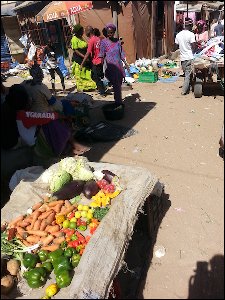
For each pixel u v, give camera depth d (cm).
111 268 308
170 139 644
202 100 820
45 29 1434
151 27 1335
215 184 493
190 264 368
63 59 1336
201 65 781
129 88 984
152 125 714
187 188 492
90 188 416
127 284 355
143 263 376
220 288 336
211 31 1244
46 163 532
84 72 992
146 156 593
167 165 557
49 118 530
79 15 1176
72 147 580
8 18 1498
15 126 520
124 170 438
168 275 358
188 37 800
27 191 433
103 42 731
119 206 365
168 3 1415
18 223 382
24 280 320
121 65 750
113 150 627
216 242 392
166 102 844
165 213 448
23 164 530
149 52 1366
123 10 1185
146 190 390
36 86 546
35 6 1399
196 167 541
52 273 324
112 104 780
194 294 331
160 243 402
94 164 470
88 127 719
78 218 386
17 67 1470
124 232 343
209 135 641
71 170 447
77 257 326
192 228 417
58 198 417
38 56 1356
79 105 727
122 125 729
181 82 1014
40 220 383
